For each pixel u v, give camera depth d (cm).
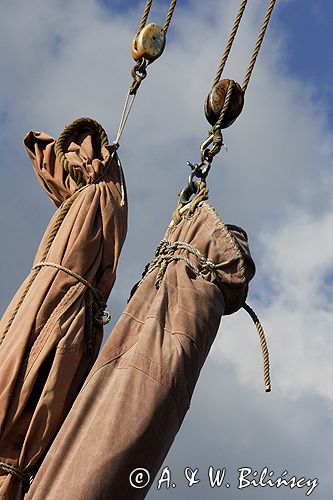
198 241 864
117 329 821
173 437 789
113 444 756
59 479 755
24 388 863
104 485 746
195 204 890
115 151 1007
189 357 802
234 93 973
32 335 884
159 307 823
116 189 984
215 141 938
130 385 779
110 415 767
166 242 875
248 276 877
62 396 870
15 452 862
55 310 897
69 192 984
